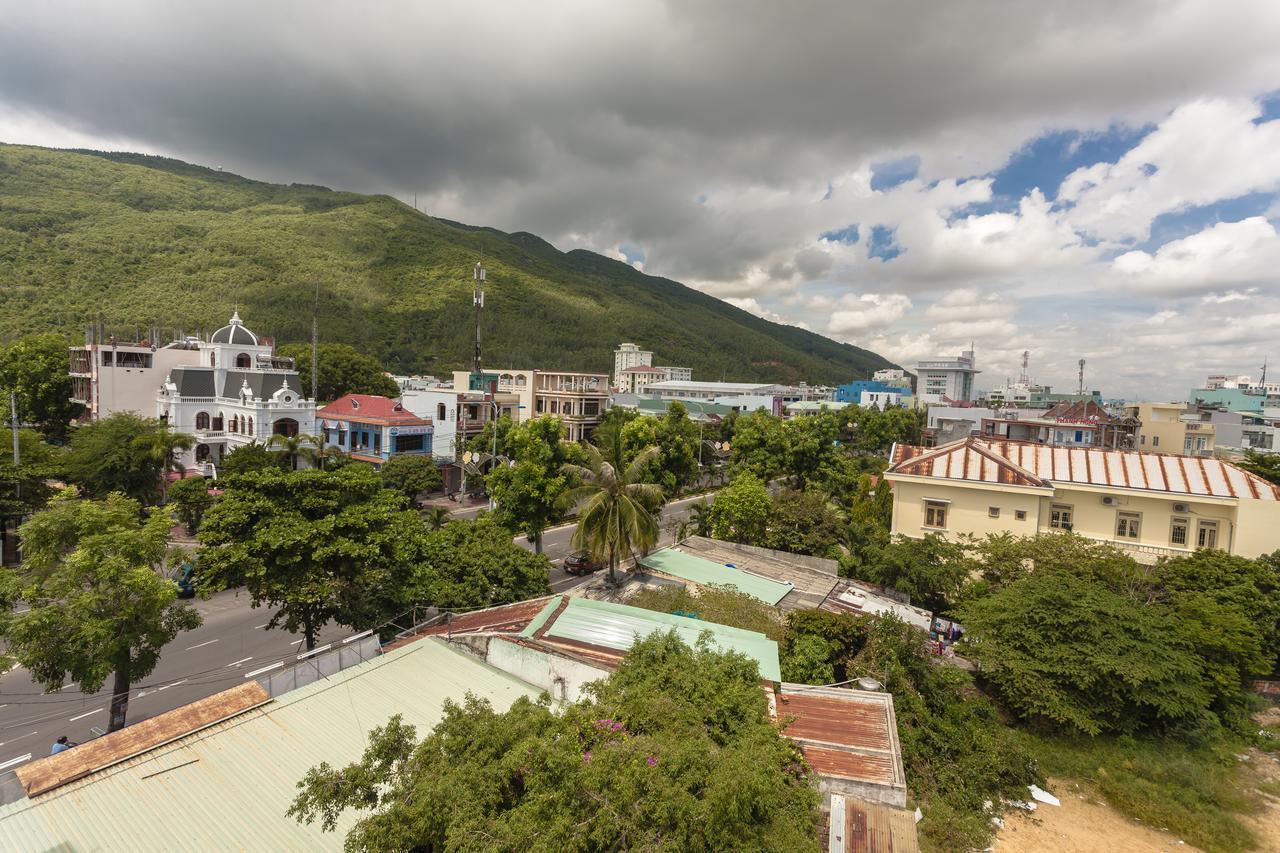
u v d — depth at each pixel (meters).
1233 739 19.91
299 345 71.56
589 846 7.71
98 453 37.16
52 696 20.64
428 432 54.94
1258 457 40.12
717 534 33.62
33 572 17.69
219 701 13.28
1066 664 19.25
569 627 16.95
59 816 10.09
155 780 11.07
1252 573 23.48
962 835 14.16
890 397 133.12
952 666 20.44
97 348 50.22
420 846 9.07
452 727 9.88
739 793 7.97
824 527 32.88
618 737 9.98
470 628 17.72
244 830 10.23
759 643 17.09
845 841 10.66
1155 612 21.67
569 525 47.09
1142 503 28.12
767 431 50.53
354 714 13.38
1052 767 17.92
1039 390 143.75
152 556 17.17
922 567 26.52
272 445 39.97
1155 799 16.59
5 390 53.62
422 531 21.95
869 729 14.00
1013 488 28.02
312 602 17.81
